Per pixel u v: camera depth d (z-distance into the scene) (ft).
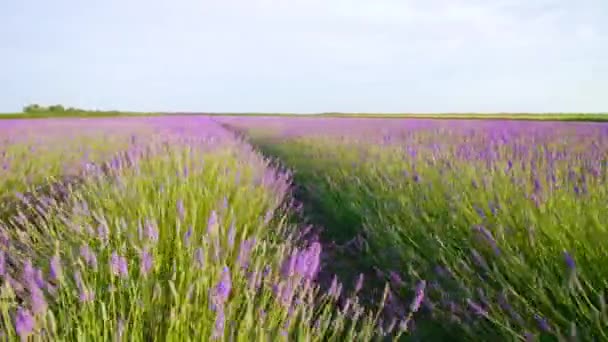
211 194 9.60
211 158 15.87
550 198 8.80
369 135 35.01
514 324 6.14
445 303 7.18
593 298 6.15
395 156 17.95
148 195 9.30
